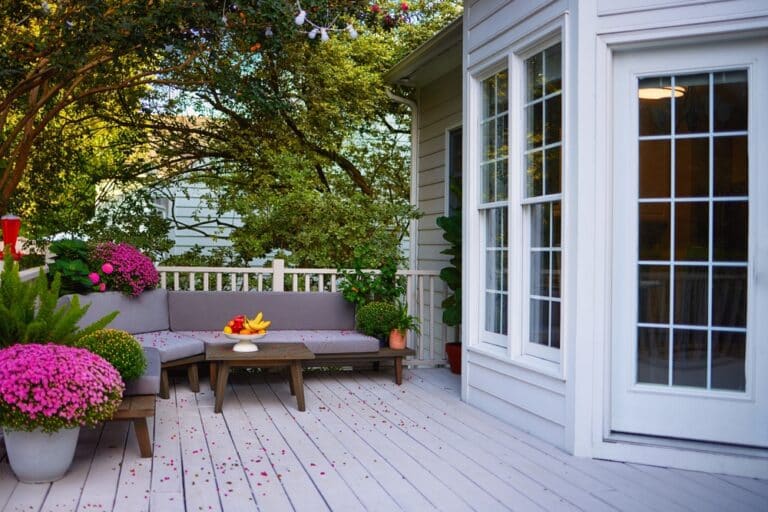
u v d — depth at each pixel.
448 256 7.51
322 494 3.14
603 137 3.70
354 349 5.67
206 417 4.61
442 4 10.31
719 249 3.60
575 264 3.74
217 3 6.08
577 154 3.72
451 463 3.61
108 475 3.35
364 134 10.63
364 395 5.39
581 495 3.15
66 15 5.79
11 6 5.93
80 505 2.94
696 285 3.65
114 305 5.37
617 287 3.78
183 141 9.55
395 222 8.38
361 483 3.29
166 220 9.15
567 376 3.81
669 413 3.70
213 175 9.27
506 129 4.67
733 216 3.57
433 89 7.97
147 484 3.23
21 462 3.17
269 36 6.20
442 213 7.71
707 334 3.63
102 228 8.89
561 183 3.98
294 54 8.34
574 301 3.75
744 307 3.55
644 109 3.75
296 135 9.32
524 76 4.44
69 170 9.05
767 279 3.48
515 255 4.44
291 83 9.00
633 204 3.75
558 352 4.05
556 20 3.94
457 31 6.04
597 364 3.72
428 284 8.13
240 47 6.95
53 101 8.25
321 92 8.84
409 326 5.97
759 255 3.50
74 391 3.06
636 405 3.76
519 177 4.46
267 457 3.69
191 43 6.34
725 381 3.60
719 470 3.48
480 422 4.52
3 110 6.72
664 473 3.48
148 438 3.65
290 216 8.04
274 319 6.20
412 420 4.56
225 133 9.35
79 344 3.69
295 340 5.62
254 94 7.96
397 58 9.86
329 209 7.96
